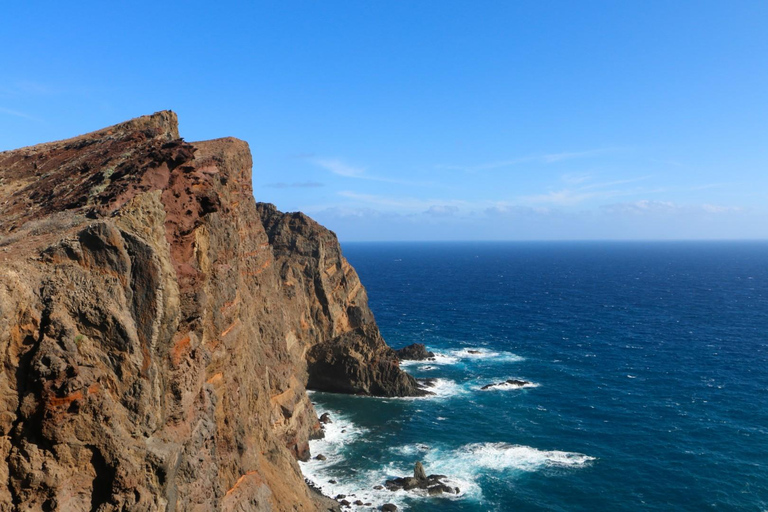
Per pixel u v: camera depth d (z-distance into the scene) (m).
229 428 33.47
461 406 81.75
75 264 17.58
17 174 31.28
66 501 16.16
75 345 16.50
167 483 18.78
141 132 32.28
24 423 15.80
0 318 15.04
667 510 53.00
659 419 76.00
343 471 60.56
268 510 35.22
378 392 86.81
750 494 55.66
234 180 52.97
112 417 16.89
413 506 53.12
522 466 61.69
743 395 86.38
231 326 35.44
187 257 25.02
